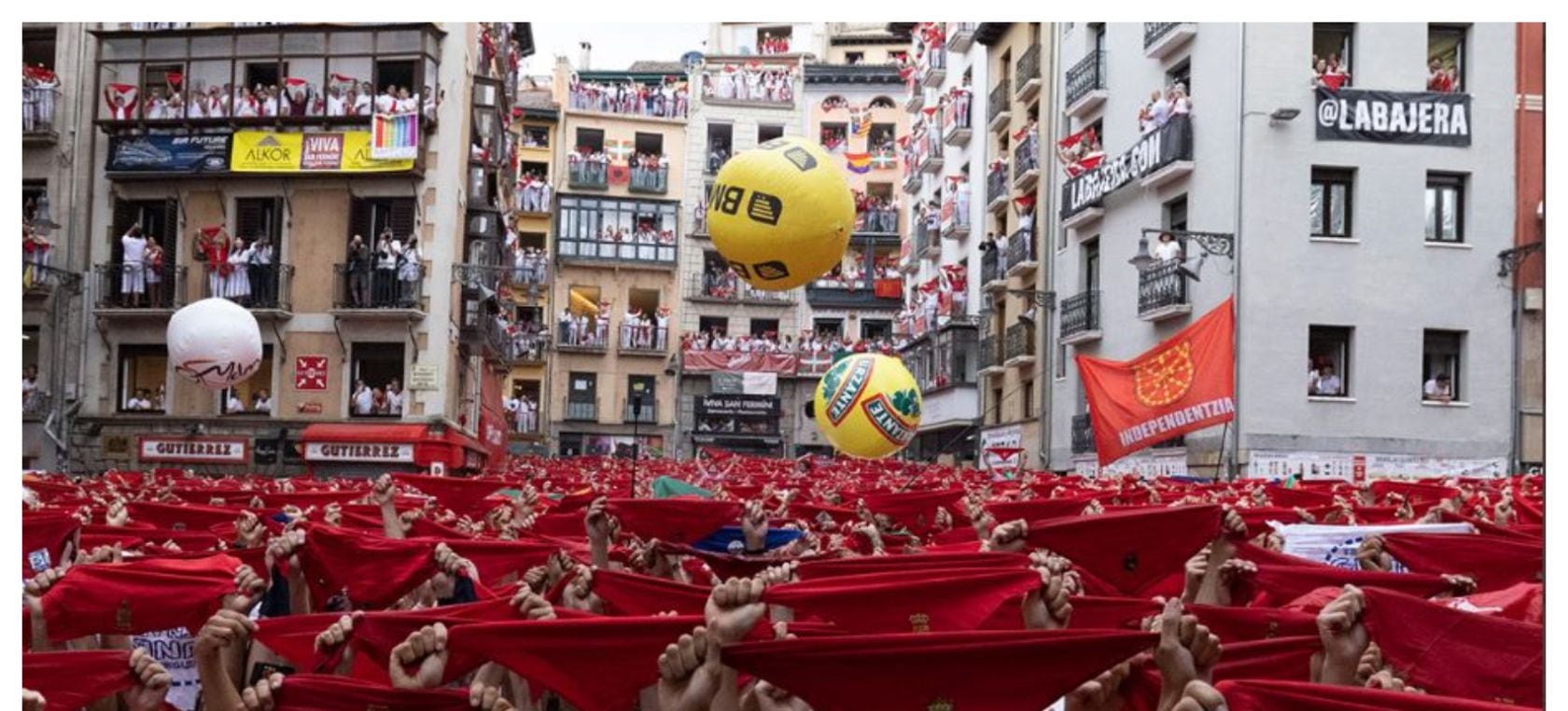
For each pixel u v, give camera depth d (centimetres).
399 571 757
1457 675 482
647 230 7369
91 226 3819
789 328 7369
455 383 4006
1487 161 3331
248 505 1419
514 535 1018
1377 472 3256
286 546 759
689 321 7350
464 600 802
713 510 1037
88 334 3769
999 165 4938
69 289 3762
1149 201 3703
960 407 5166
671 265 7338
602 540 887
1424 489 1783
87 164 3822
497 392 5231
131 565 645
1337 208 3344
